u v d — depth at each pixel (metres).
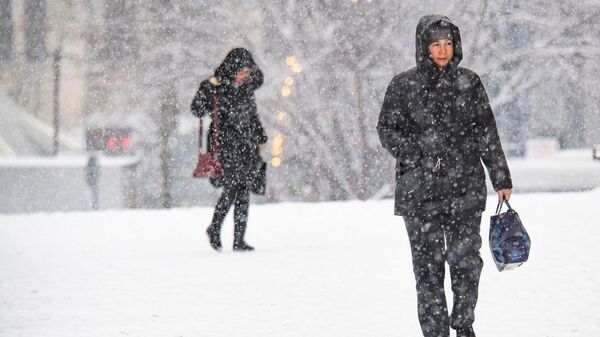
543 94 73.44
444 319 15.61
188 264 25.94
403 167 16.14
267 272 24.02
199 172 28.91
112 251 29.62
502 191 15.92
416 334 16.53
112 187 72.88
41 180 71.38
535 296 19.75
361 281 22.25
